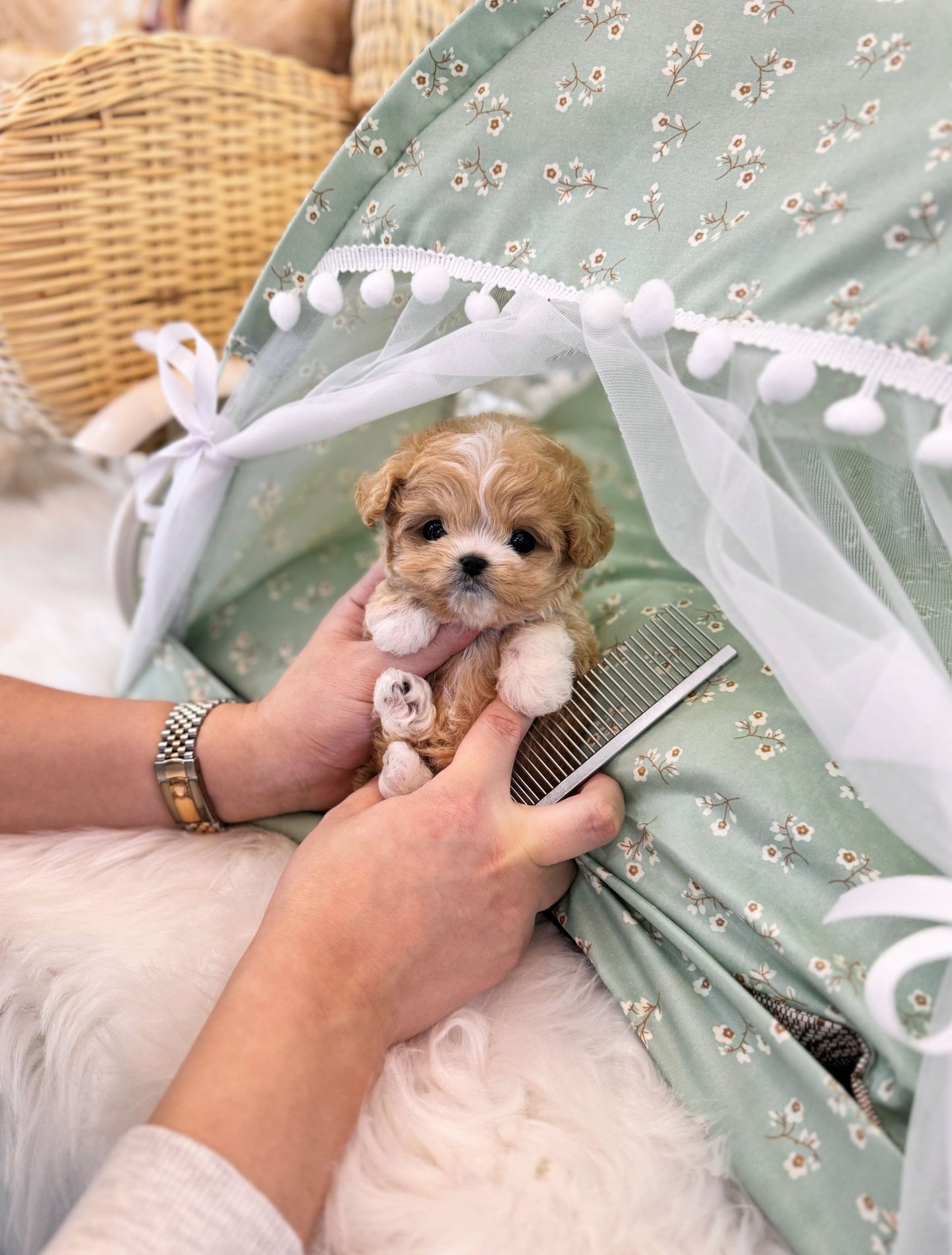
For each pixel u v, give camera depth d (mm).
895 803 290
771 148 309
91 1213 267
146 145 530
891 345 277
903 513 331
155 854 436
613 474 542
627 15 333
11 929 392
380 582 420
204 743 435
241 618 555
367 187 384
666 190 326
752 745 355
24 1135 358
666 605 439
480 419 393
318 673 414
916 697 282
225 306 604
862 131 294
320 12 603
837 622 291
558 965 384
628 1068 346
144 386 565
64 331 555
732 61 316
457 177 362
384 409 394
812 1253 292
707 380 311
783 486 315
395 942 338
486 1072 345
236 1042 304
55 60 510
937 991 301
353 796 393
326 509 537
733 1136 318
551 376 557
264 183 577
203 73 529
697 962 343
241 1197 275
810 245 293
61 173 515
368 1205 303
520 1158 320
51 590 677
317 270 405
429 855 349
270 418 429
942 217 276
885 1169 288
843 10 302
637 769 372
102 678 610
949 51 285
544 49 346
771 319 295
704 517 315
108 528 750
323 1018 317
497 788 365
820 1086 303
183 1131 281
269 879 420
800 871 331
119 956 376
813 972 313
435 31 566
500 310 364
